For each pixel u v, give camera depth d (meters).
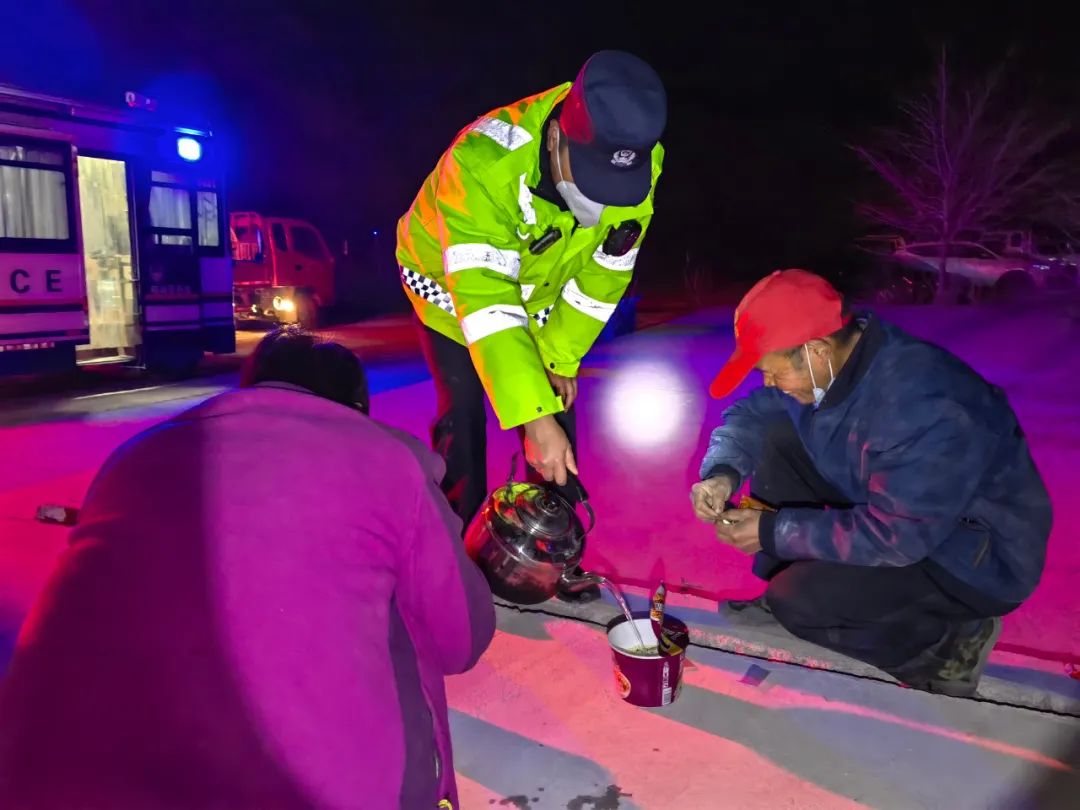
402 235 3.13
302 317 16.48
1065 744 2.48
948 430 2.36
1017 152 20.22
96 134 9.35
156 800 1.31
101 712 1.35
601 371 10.35
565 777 2.37
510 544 2.68
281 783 1.36
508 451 6.38
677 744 2.51
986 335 12.98
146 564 1.42
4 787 1.33
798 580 2.76
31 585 3.71
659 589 2.65
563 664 2.98
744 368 2.48
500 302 2.57
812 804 2.24
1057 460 5.85
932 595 2.60
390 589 1.53
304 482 1.50
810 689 2.80
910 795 2.27
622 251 2.89
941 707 2.69
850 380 2.49
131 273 9.98
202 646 1.38
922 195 21.23
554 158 2.56
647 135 2.34
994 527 2.49
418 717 1.56
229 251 11.14
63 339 9.03
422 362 11.66
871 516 2.47
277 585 1.42
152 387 9.95
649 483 5.43
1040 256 19.17
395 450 1.61
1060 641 3.18
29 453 6.35
